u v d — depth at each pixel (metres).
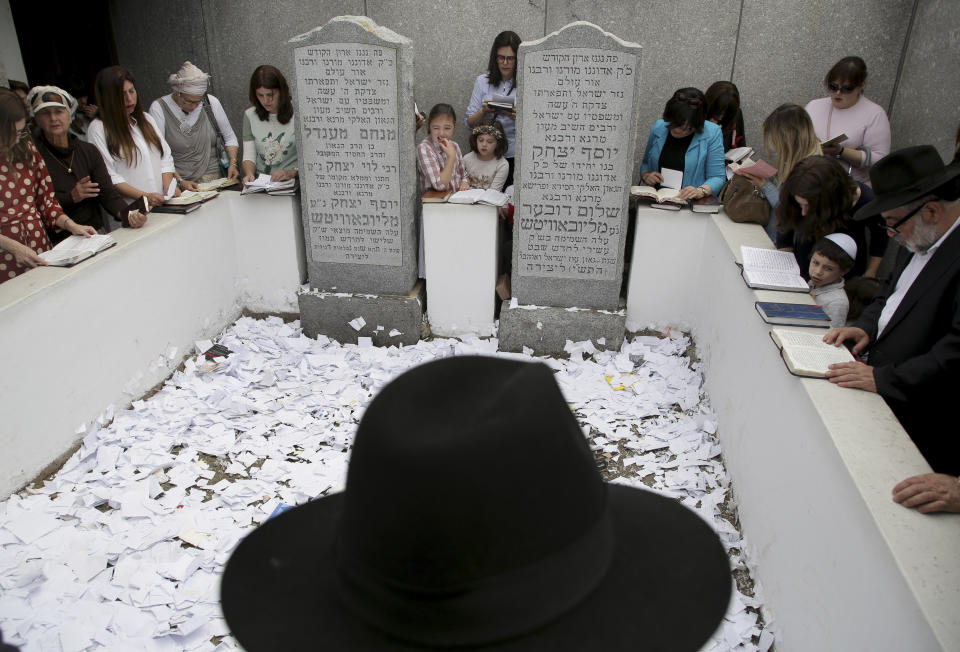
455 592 0.80
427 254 5.32
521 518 0.81
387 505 0.82
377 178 5.11
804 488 2.65
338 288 5.50
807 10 5.73
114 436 4.20
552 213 5.04
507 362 0.96
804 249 4.01
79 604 3.09
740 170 4.55
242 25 6.45
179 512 3.68
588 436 4.35
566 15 6.03
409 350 5.38
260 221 5.55
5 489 3.63
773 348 3.28
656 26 5.97
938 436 2.59
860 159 5.04
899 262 2.96
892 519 1.98
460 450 0.81
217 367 5.01
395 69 4.78
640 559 0.99
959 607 1.68
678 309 5.38
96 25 6.58
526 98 4.74
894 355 2.70
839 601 2.21
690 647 0.87
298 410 4.58
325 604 0.93
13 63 5.65
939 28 5.13
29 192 4.15
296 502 3.79
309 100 4.97
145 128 5.04
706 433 4.30
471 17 6.14
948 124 4.88
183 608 3.10
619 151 4.79
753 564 3.22
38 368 3.76
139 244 4.51
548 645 0.83
